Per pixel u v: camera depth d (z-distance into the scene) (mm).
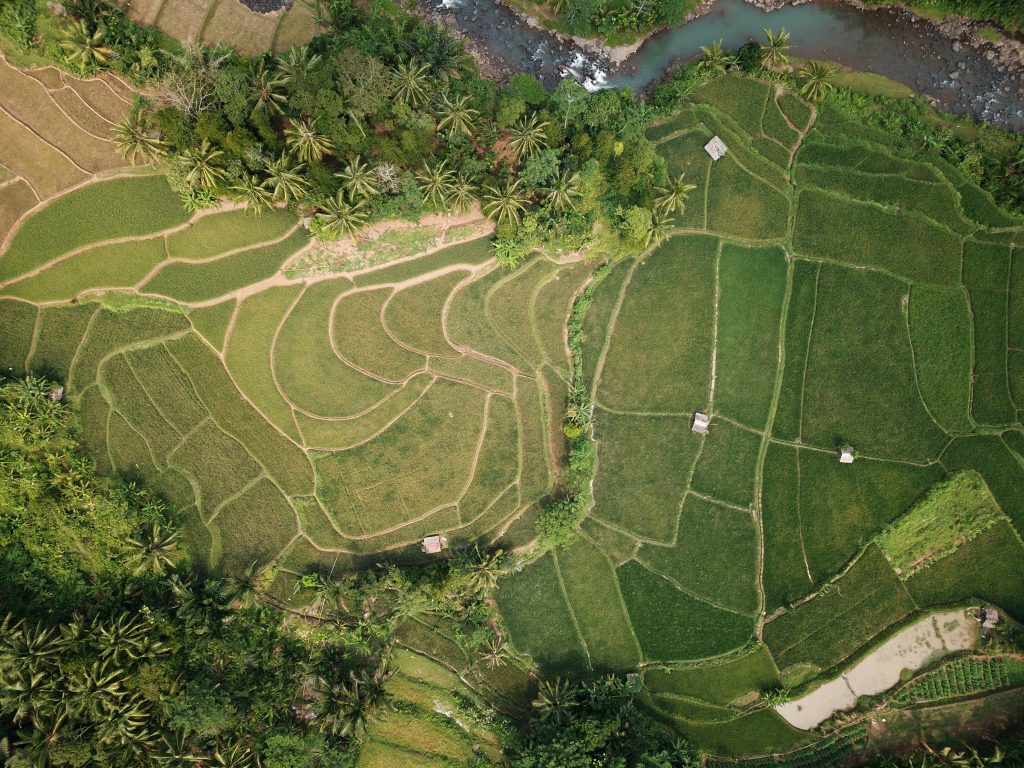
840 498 37969
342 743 35312
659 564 38312
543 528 36719
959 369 37812
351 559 37938
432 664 37562
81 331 37031
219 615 35688
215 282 37562
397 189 35281
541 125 35219
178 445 37375
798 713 37406
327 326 38344
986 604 36812
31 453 35188
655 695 37719
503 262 38219
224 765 33469
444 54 36156
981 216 37906
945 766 35031
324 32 37750
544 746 33469
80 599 34875
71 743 31453
